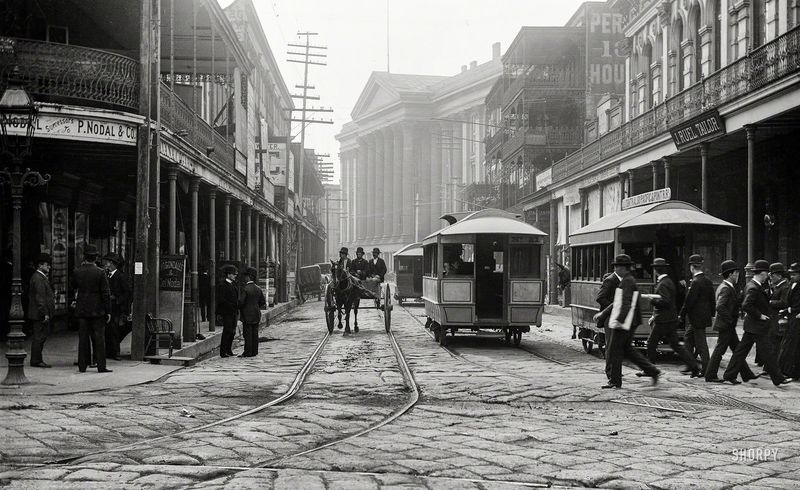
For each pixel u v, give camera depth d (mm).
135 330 14938
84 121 14664
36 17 19766
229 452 7340
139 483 6172
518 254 19125
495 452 7434
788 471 6770
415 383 12500
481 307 20766
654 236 16781
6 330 17312
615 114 40094
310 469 6734
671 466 6918
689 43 29172
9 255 17516
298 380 12695
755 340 12445
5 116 11555
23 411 9414
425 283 23156
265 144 36594
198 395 11055
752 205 20031
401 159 129500
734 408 10273
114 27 21656
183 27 23203
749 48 22844
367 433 8391
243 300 17062
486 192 65438
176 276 16516
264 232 36188
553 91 48781
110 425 8570
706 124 22562
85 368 13156
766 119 19891
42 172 17891
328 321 22891
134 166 18547
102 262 16969
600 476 6500
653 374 12195
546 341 21094
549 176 43188
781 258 23859
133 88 15953
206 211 31359
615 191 32656
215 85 38500
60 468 6633
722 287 12945
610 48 48844
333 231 164375
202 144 21328
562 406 10469
